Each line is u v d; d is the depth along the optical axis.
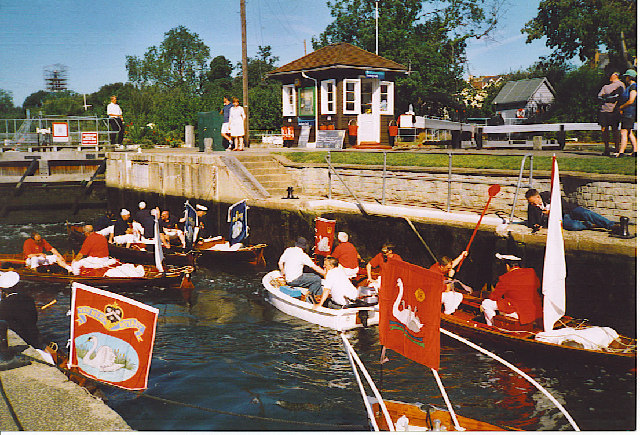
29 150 27.19
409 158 16.23
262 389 7.93
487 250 12.09
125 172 26.17
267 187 19.02
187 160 21.58
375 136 22.98
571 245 10.19
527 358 8.72
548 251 8.63
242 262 15.95
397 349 6.25
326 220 15.19
